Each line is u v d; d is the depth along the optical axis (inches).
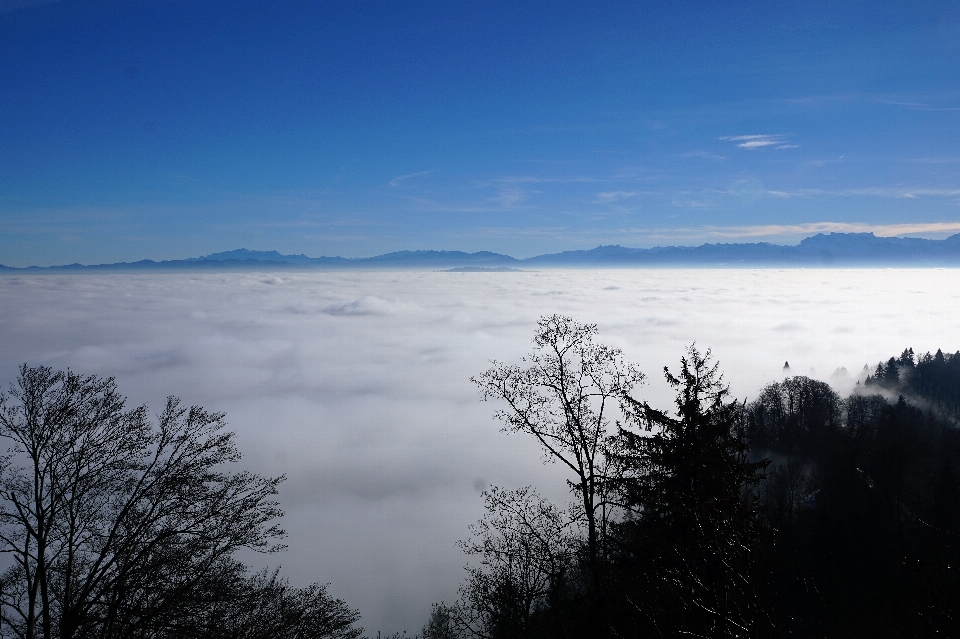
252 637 578.6
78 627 542.3
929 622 365.1
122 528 584.1
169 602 530.6
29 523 562.3
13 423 577.6
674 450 580.4
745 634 339.0
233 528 594.9
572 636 585.0
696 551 382.9
